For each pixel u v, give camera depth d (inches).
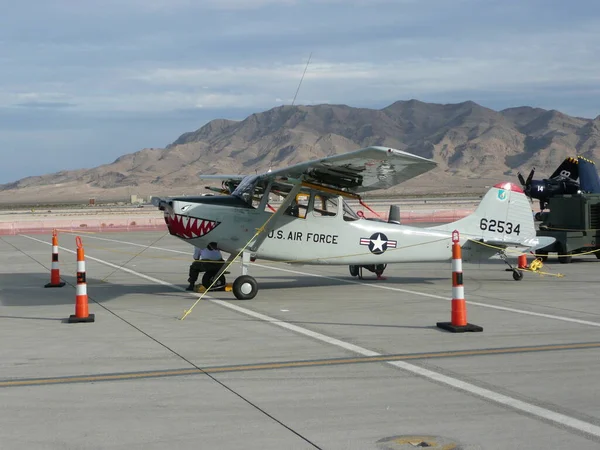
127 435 209.3
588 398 243.4
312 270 716.7
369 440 203.6
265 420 222.4
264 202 523.8
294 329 379.6
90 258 869.8
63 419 225.0
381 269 629.0
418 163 439.2
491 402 239.6
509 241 595.8
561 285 580.4
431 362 298.0
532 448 196.1
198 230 511.8
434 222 1795.0
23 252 979.9
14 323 407.5
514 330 370.9
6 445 201.6
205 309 457.4
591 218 791.1
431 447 197.6
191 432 211.6
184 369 289.9
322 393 252.2
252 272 700.0
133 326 393.7
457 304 370.9
